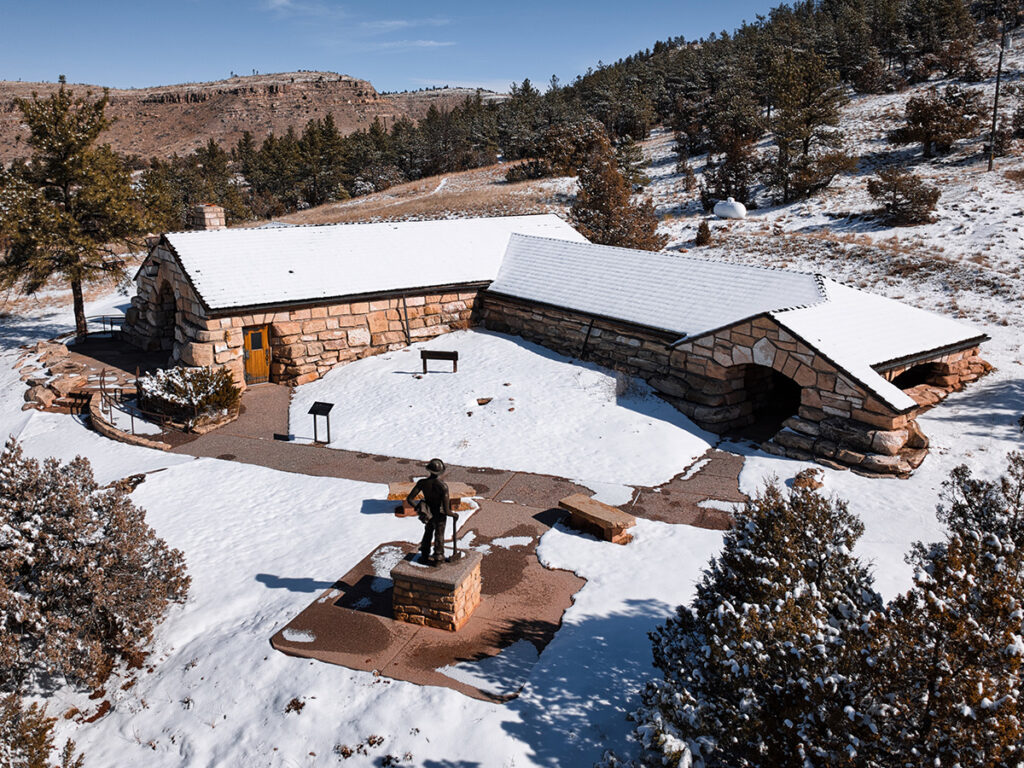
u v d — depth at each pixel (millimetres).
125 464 17297
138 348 27953
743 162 46188
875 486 14375
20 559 9680
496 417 18812
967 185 39156
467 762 7824
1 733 7871
